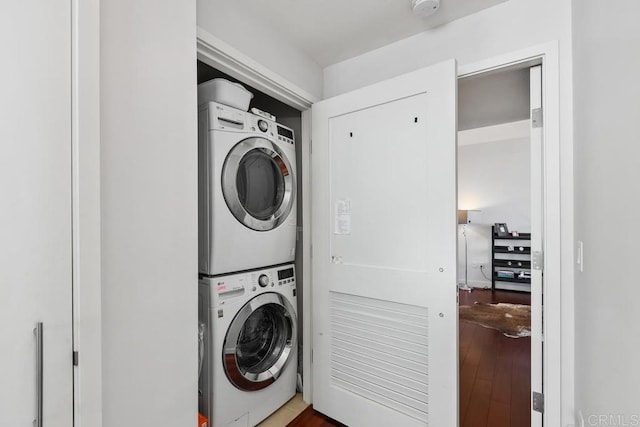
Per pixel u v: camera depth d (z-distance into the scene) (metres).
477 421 1.64
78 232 0.67
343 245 1.64
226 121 1.47
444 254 1.31
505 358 2.42
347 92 1.79
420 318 1.38
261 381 1.61
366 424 1.54
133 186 0.82
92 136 0.69
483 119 3.08
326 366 1.71
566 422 1.22
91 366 0.69
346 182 1.63
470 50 1.43
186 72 0.97
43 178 0.63
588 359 0.94
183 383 0.94
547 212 1.26
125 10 0.81
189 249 0.97
